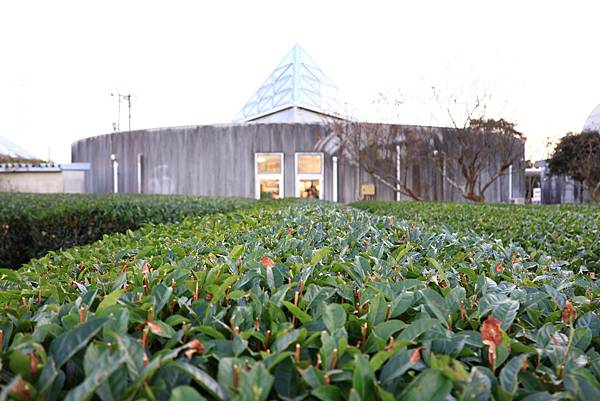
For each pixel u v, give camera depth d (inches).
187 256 72.9
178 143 762.2
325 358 34.8
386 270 66.3
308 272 57.9
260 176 744.3
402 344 36.4
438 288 59.9
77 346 33.6
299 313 43.8
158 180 770.2
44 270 77.4
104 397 28.6
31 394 29.3
